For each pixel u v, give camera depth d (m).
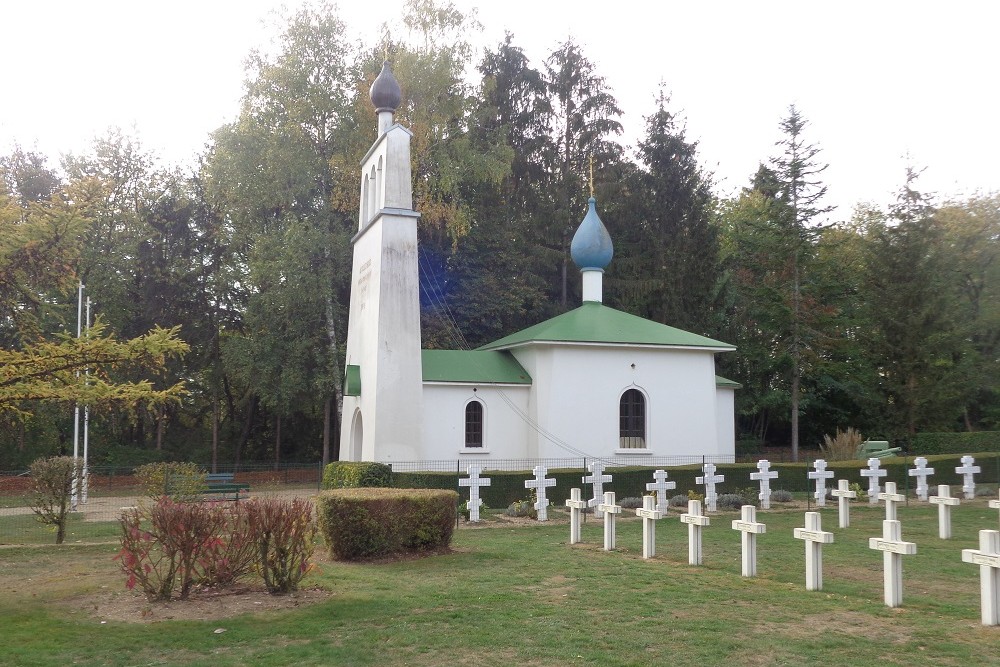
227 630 9.57
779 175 46.06
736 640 9.13
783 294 44.22
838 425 51.00
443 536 15.63
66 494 19.52
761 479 24.33
